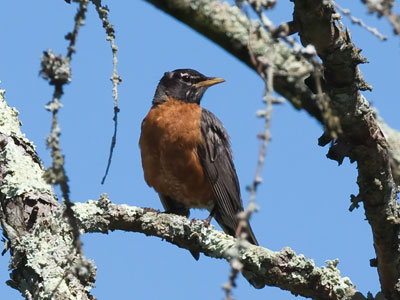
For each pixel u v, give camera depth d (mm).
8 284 7414
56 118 4922
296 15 5762
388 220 7086
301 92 5766
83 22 4887
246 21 5617
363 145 6727
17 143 8523
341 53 5977
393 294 7520
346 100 6348
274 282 7660
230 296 3641
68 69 4891
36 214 7703
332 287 7574
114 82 5891
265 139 3711
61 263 7215
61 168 4992
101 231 8062
